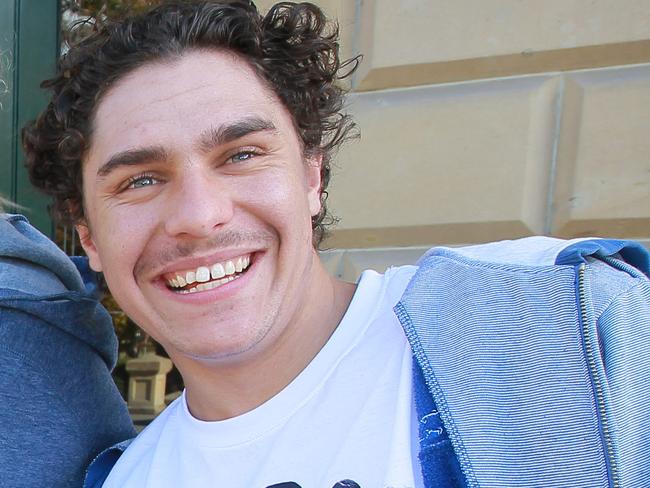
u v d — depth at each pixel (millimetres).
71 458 994
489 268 853
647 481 674
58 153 1020
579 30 1704
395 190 1868
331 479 774
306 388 871
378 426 794
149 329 916
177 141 824
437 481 736
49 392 983
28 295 980
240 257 861
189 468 899
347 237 1926
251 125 848
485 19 1795
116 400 1123
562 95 1728
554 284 788
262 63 910
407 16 1874
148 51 857
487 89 1796
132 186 866
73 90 928
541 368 740
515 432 719
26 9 2197
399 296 923
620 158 1663
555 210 1725
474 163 1793
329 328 945
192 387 948
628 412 698
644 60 1660
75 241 2256
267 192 853
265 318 859
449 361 787
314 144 1027
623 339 737
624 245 868
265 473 825
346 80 1934
